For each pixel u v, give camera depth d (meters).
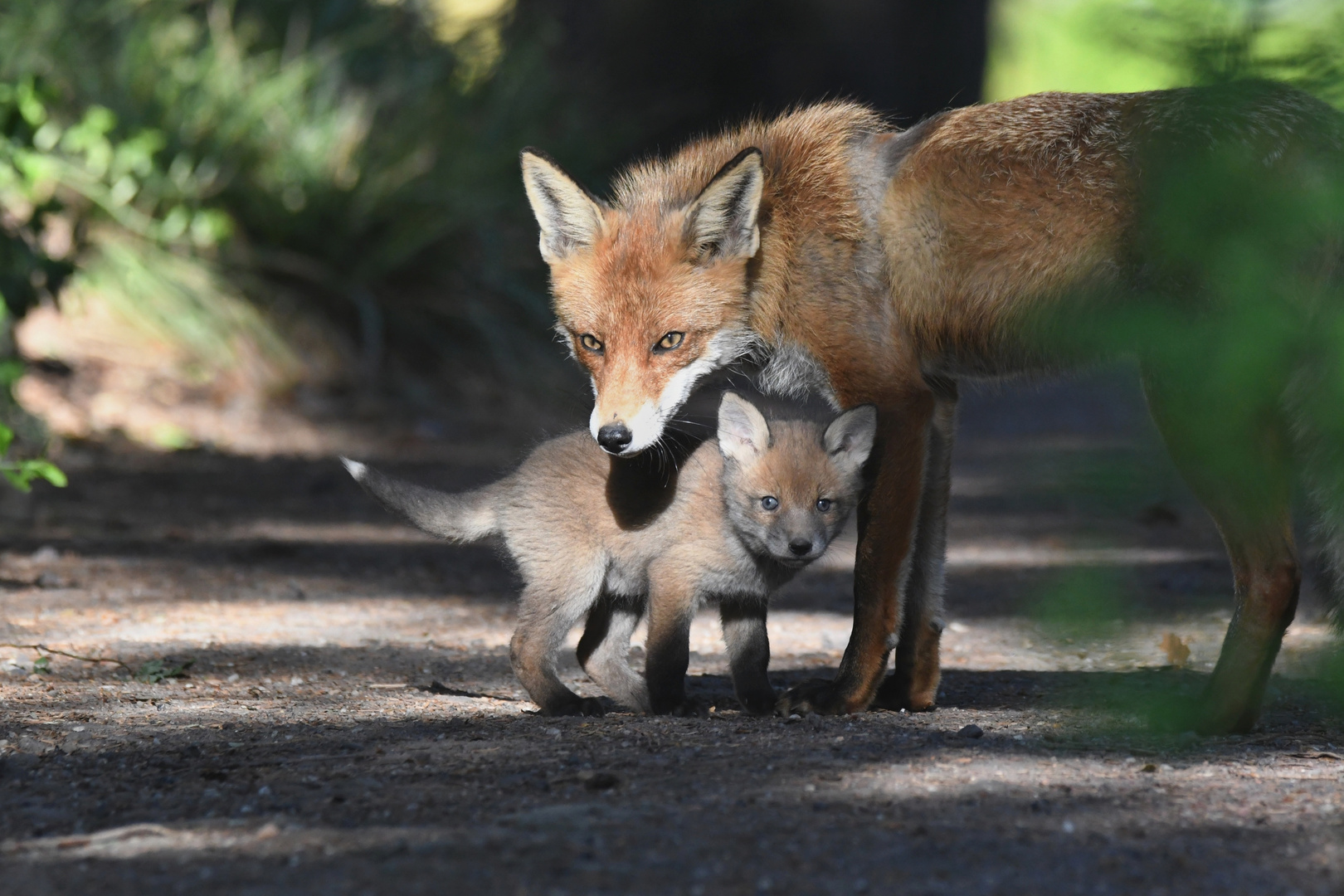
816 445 9.02
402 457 23.77
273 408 25.78
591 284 9.08
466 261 30.75
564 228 9.41
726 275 8.93
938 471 9.30
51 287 18.36
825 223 8.95
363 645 11.48
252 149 28.03
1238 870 5.03
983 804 5.94
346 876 4.96
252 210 27.84
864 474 9.24
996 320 8.45
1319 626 12.19
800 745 7.25
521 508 9.47
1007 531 18.52
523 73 32.88
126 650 10.69
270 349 26.92
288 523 18.25
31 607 12.19
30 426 21.02
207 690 9.36
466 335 29.84
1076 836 5.45
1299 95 3.55
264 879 4.95
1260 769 6.69
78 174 23.77
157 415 23.98
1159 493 3.12
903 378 8.88
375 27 31.66
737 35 41.53
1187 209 3.50
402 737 7.67
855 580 8.89
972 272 8.47
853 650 8.77
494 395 28.83
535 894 4.75
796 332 9.11
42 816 5.98
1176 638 9.88
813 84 42.72
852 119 9.38
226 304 26.91
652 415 8.79
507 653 11.33
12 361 19.88
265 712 8.48
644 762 6.80
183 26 29.84
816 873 4.98
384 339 28.84
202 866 5.12
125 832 5.60
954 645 12.02
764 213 9.07
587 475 9.25
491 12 35.97
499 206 30.55
